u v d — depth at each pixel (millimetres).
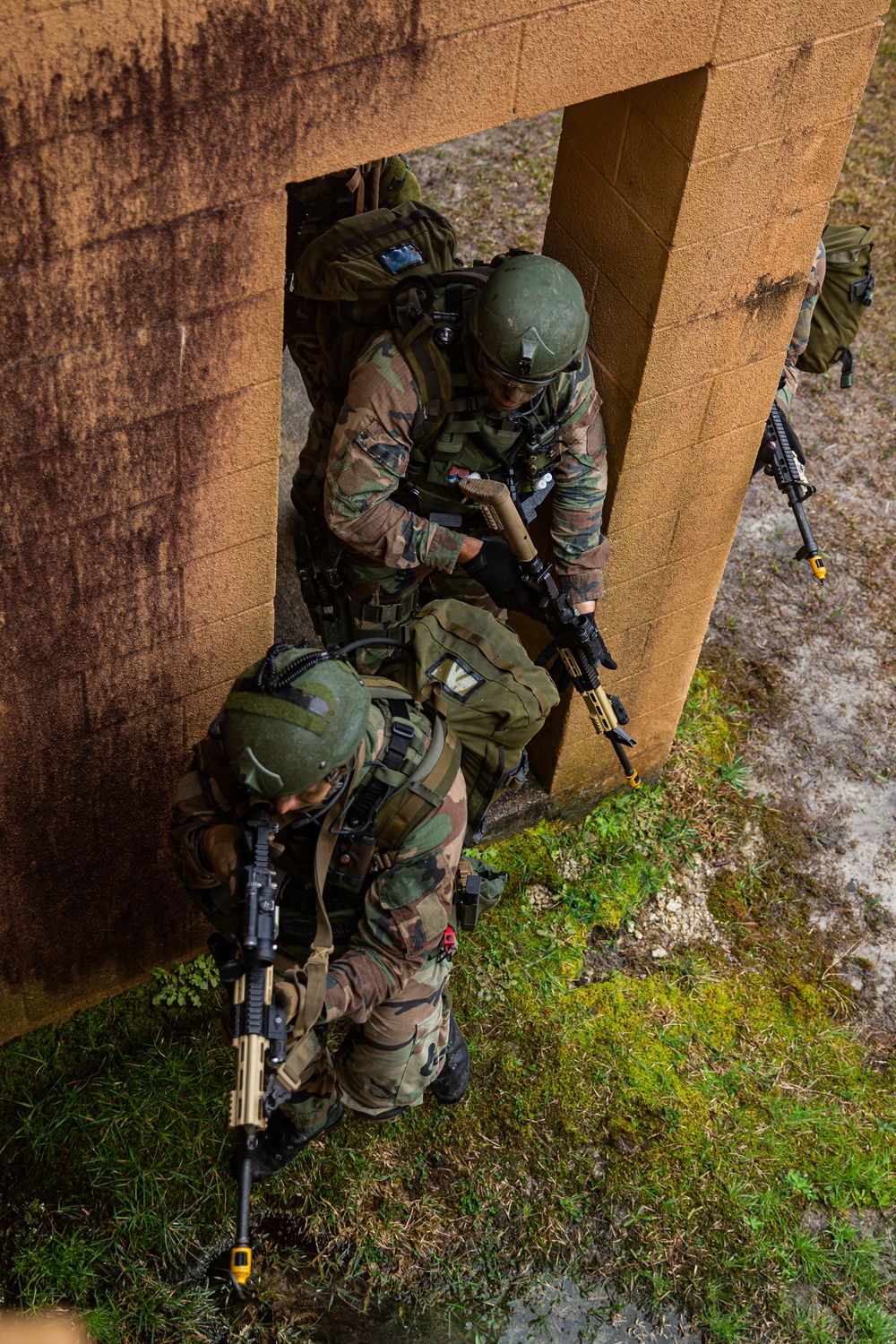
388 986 2885
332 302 3408
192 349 2559
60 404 2471
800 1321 3508
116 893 3527
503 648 3029
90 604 2838
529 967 4141
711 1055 4047
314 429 3816
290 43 2248
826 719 5156
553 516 3623
